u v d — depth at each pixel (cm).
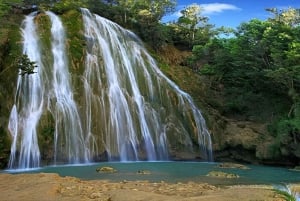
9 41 3466
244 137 3575
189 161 3503
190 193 1533
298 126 3256
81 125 3253
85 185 1655
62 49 3659
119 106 3556
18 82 3164
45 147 2984
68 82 3456
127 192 1460
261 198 1351
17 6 4194
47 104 3216
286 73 3575
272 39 3953
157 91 3881
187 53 5484
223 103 4234
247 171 2750
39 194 1454
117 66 3859
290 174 2645
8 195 1459
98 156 3206
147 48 4503
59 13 4169
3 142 2831
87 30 3975
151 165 2911
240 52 4188
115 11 4959
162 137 3581
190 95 4069
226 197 1355
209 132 3725
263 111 4012
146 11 4941
